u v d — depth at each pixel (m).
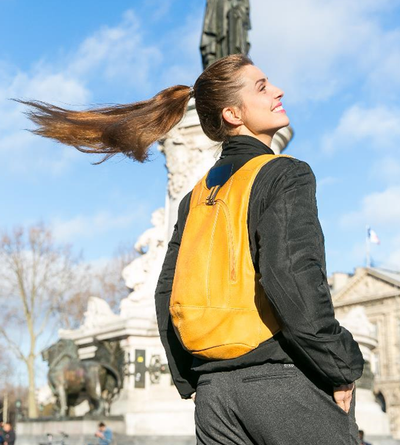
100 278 40.66
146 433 13.81
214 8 16.64
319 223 2.00
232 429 2.03
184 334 2.04
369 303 65.88
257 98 2.31
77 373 15.33
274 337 1.98
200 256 2.07
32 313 36.41
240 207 2.07
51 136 2.34
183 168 14.95
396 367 62.47
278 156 2.14
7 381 48.28
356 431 2.04
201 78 2.37
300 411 1.93
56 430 15.41
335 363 1.85
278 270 1.86
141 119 2.33
